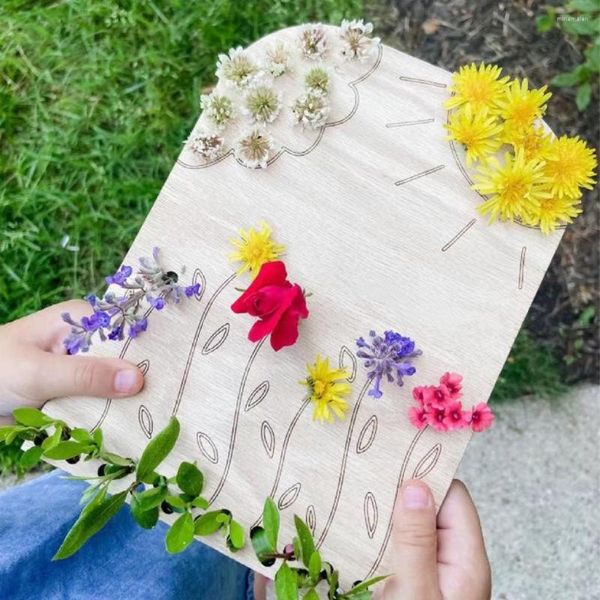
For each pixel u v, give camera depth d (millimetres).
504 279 351
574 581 569
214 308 358
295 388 350
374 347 339
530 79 601
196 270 360
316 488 344
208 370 354
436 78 370
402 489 340
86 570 382
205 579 417
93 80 598
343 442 346
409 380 347
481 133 352
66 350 393
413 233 355
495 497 583
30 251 582
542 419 590
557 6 604
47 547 374
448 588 347
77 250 588
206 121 368
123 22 598
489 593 359
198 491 326
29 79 602
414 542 328
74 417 358
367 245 356
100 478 327
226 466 347
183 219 364
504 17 606
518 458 587
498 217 354
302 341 352
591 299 590
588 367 592
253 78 366
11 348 378
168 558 409
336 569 337
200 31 598
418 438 344
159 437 304
